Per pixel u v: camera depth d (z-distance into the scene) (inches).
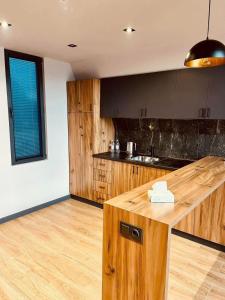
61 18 84.6
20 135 140.5
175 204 59.2
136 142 160.4
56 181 162.2
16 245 112.0
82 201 166.7
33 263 99.3
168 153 147.4
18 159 140.2
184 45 114.0
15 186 137.8
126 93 143.7
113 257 57.9
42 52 131.3
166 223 48.7
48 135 153.4
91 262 100.6
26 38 107.1
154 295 52.3
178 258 104.0
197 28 92.6
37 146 151.3
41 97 147.8
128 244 54.9
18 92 136.5
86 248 110.7
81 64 155.3
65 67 158.4
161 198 59.9
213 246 111.4
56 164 160.9
